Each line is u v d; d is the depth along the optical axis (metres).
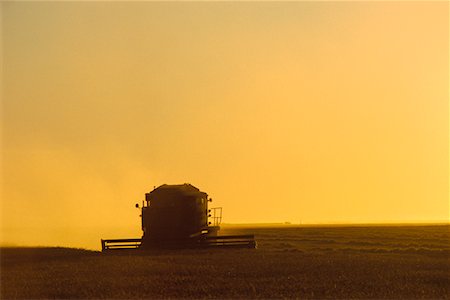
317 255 65.75
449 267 52.03
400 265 53.50
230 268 51.03
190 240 78.81
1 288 41.69
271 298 36.59
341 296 37.34
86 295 38.56
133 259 60.81
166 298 36.94
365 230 186.50
